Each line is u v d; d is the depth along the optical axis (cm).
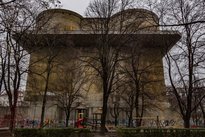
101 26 2750
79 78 4212
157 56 3788
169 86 3469
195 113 4600
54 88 4491
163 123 4228
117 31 2838
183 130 1734
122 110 4584
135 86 3681
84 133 1741
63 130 1683
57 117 4894
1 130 2650
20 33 2391
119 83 3741
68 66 4181
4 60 2634
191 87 2209
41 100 4734
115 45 2808
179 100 2314
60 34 3547
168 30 2128
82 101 4988
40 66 4003
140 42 3103
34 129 1648
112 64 2800
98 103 4906
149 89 4075
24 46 2706
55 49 3944
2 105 4094
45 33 2823
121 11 2773
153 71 3856
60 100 4541
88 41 4175
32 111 4688
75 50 4012
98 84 3569
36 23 2575
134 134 1714
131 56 3134
